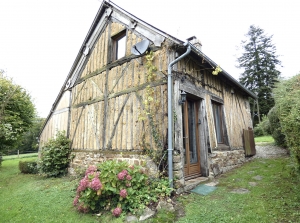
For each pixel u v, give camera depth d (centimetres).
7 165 1050
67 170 650
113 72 546
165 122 388
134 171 330
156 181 361
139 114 441
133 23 509
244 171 516
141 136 427
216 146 525
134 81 474
